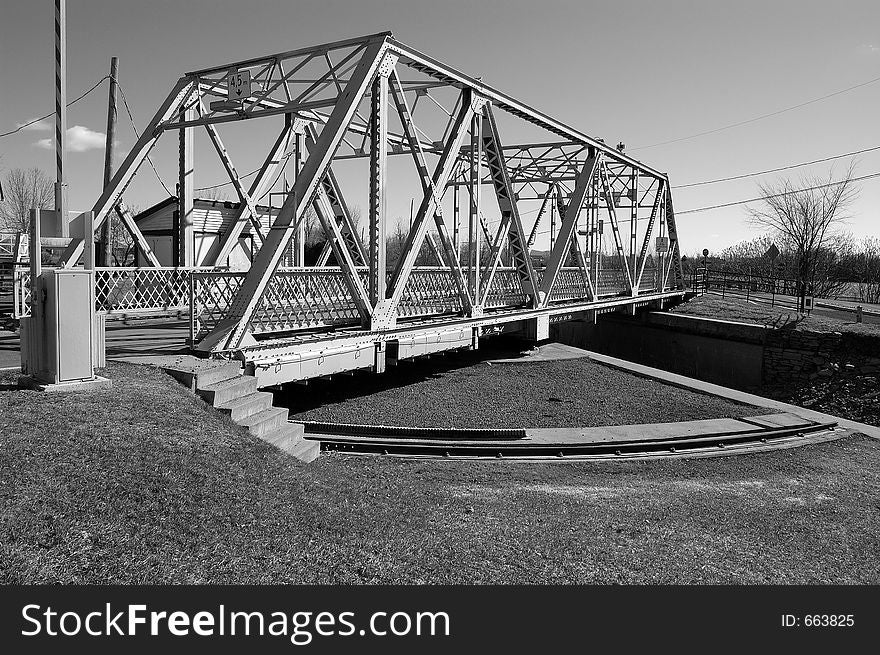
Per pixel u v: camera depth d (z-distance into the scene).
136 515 5.20
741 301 38.97
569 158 23.92
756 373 27.69
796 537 8.11
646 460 11.72
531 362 19.28
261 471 6.71
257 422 8.32
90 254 7.79
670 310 35.00
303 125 17.78
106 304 9.47
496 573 5.68
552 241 28.66
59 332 7.40
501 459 11.18
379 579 5.23
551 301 22.20
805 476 11.36
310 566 5.19
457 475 9.78
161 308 10.27
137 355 9.78
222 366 9.12
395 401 14.51
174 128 13.55
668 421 14.30
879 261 50.19
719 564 6.76
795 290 43.06
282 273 11.77
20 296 9.02
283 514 5.92
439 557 5.81
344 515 6.32
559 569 5.96
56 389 7.33
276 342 10.67
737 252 71.00
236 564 4.97
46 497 5.10
